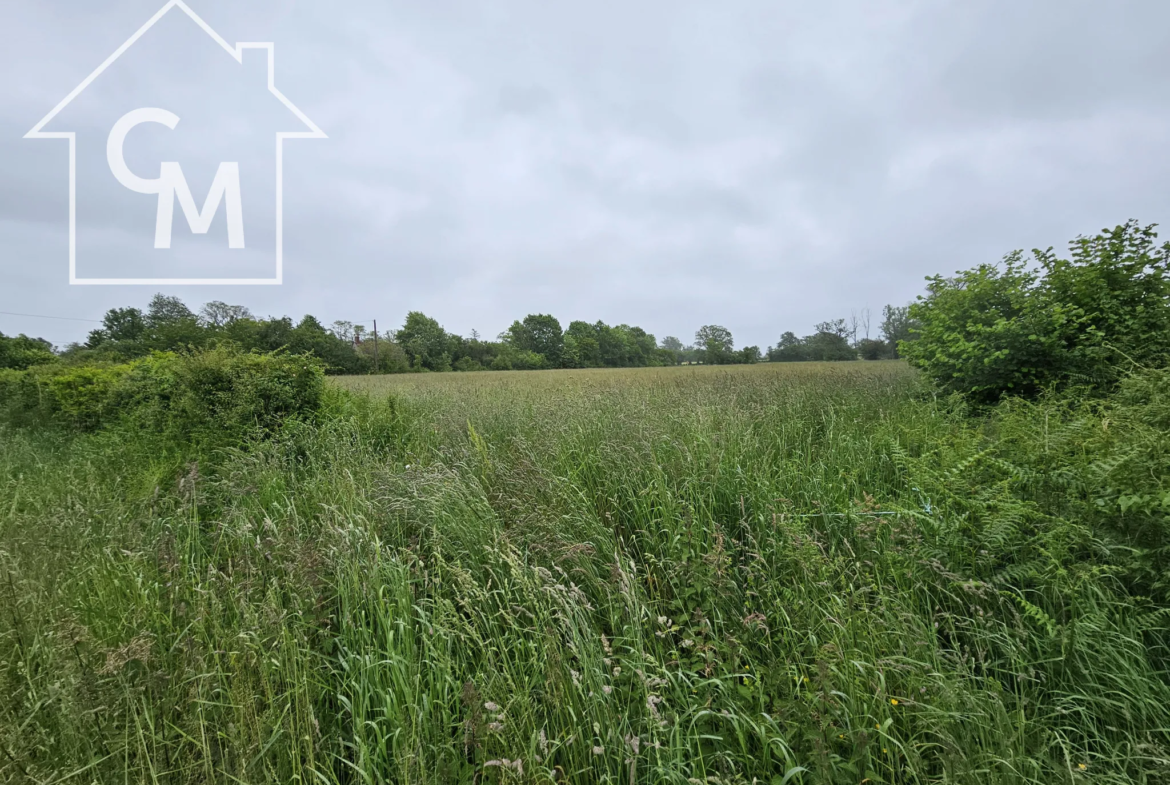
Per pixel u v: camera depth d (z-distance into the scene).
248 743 1.98
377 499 4.31
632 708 2.32
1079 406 5.05
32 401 11.22
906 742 2.01
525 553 3.38
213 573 3.01
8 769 1.75
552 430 6.16
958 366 7.65
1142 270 6.59
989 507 3.20
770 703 2.29
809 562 2.83
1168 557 2.54
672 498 4.01
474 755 2.18
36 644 2.29
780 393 9.48
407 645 2.58
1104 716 2.13
